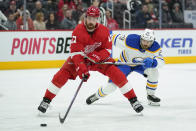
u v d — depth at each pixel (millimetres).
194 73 12984
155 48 6875
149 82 7336
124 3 16094
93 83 10945
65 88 9992
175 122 5969
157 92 9289
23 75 12617
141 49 6887
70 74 6312
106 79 11789
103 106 7426
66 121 6062
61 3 15344
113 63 6293
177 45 16203
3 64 14125
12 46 14164
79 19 15727
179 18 17188
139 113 6680
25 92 9328
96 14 5809
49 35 14594
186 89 9742
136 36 6973
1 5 14383
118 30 15539
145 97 8500
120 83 6289
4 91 9484
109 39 6316
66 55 14930
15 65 14258
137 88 9906
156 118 6277
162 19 16812
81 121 6059
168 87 10117
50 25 15297
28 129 5508
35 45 14438
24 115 6547
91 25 5887
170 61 16141
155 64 6723
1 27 14477
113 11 15945
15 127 5637
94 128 5566
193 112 6801
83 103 7770
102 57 6316
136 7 16297
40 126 5691
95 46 6250
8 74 12867
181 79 11641
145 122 5973
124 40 7016
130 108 7207
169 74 12844
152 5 16562
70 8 15516
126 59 7188
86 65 6348
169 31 16031
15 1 14492
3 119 6219
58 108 7199
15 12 14570
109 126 5695
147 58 6586
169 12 16969
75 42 6039
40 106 6273
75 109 7109
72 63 6238
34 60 14461
